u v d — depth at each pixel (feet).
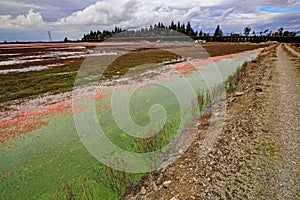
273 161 13.57
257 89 30.53
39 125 24.76
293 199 10.45
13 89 42.57
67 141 21.08
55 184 15.08
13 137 21.98
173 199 11.34
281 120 19.70
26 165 17.34
